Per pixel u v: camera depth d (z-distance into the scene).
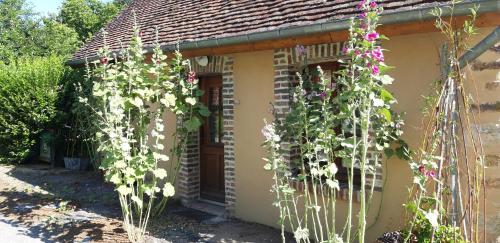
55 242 5.90
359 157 5.08
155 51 6.64
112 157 5.90
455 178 4.21
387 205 5.30
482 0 3.96
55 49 25.08
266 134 4.70
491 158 4.55
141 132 6.53
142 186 6.06
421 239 4.17
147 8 11.40
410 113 5.11
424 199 4.29
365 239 5.52
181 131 7.40
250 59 6.91
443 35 4.81
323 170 4.65
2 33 25.86
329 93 4.83
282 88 6.35
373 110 4.47
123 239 6.01
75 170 11.73
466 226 4.27
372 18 4.23
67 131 12.55
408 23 4.62
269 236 6.18
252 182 6.93
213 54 7.14
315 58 5.98
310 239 6.09
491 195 4.55
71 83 12.63
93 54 10.18
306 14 5.84
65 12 29.89
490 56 4.55
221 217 7.28
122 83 6.37
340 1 5.73
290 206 6.34
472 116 4.52
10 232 6.30
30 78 12.16
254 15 6.81
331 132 4.74
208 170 8.33
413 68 5.07
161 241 5.97
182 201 8.23
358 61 4.23
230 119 7.25
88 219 6.98
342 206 5.81
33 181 10.08
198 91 6.98
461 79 4.31
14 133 12.09
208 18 7.91
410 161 4.81
